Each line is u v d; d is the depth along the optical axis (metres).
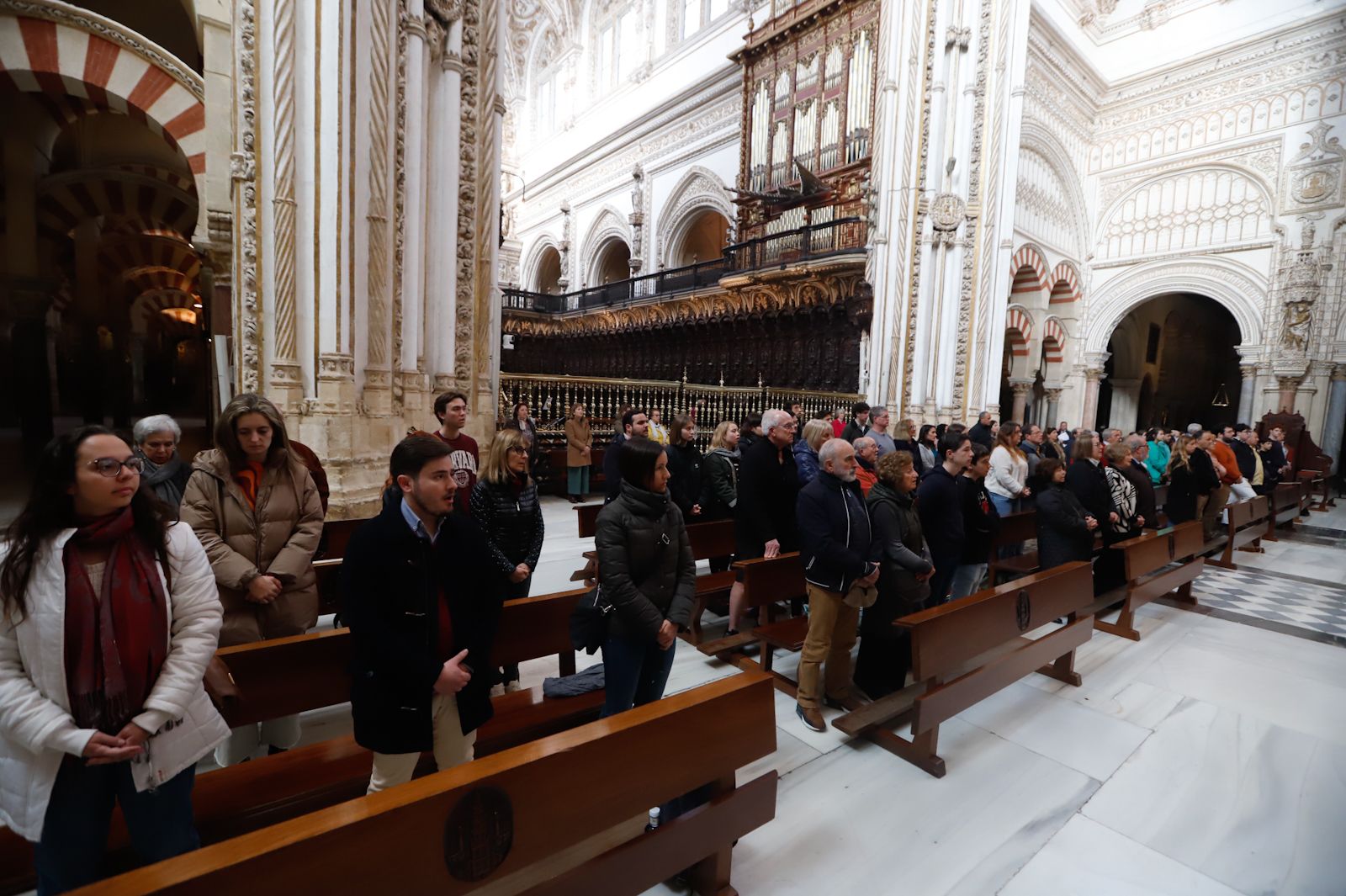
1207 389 21.22
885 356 12.52
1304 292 13.20
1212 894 2.20
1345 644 4.68
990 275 12.26
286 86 4.70
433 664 1.76
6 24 5.32
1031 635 4.70
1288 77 13.52
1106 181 16.42
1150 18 15.45
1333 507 11.77
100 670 1.42
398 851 1.37
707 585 4.44
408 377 6.08
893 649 3.48
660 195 21.36
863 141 13.88
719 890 2.06
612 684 2.40
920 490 3.89
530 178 29.38
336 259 4.89
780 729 3.25
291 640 2.30
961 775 2.88
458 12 6.46
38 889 1.54
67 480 1.40
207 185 5.59
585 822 1.67
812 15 15.05
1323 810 2.68
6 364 9.20
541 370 23.86
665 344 19.00
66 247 11.77
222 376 5.82
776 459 4.11
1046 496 4.59
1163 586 4.98
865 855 2.34
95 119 9.41
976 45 11.89
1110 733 3.29
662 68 21.17
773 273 14.34
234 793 2.05
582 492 8.85
